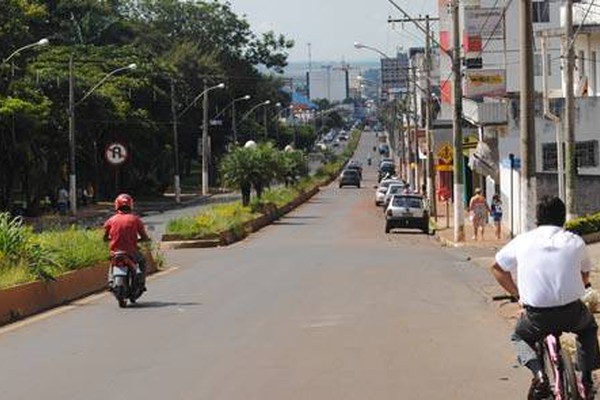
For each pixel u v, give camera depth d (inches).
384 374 518.6
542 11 3061.0
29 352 604.7
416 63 4751.5
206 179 4131.4
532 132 1047.6
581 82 2154.3
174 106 3754.9
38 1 3789.4
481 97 2529.5
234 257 1444.4
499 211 1860.2
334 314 763.4
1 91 2613.2
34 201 2815.0
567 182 1390.3
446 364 546.3
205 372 528.4
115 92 3376.0
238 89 5241.1
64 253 949.2
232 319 738.8
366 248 1638.8
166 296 912.3
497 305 807.7
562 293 366.0
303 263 1291.8
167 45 4852.4
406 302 841.5
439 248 1660.9
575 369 390.9
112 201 3634.4
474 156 2343.8
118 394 475.5
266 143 2854.3
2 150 2559.1
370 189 4761.3
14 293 771.4
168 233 1800.0
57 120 2977.4
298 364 548.7
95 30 4291.3
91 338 657.6
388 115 7839.6
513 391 473.7
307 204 3555.6
